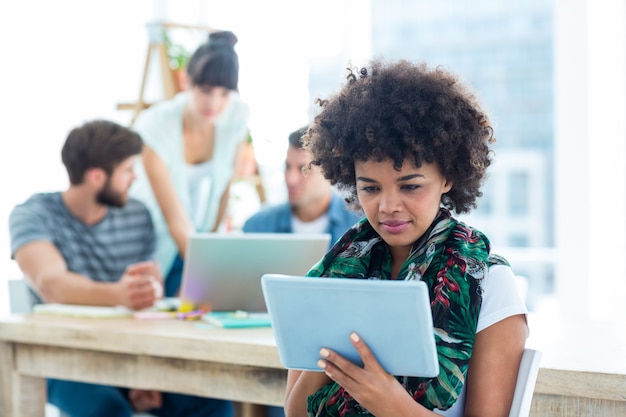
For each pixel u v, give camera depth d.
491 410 1.20
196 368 1.94
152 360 2.01
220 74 3.23
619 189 3.48
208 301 2.30
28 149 3.83
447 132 1.22
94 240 2.79
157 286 2.53
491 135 1.34
